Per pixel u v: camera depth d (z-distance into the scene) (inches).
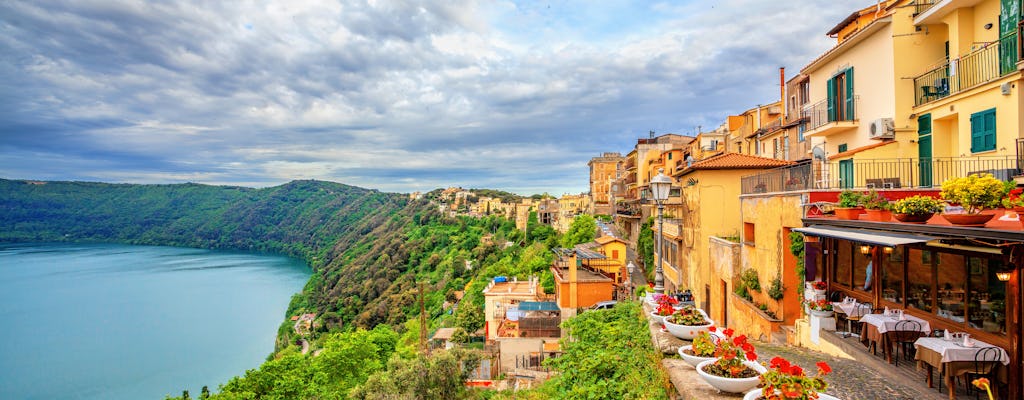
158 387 3063.5
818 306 447.5
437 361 1115.9
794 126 1198.3
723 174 973.8
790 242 530.3
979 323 299.9
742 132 1673.2
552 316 1496.1
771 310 564.4
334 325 3873.0
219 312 5009.8
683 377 261.0
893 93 684.7
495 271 3011.8
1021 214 277.6
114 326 4495.6
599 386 346.0
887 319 353.7
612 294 1492.4
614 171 4301.2
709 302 893.8
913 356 349.7
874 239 341.7
